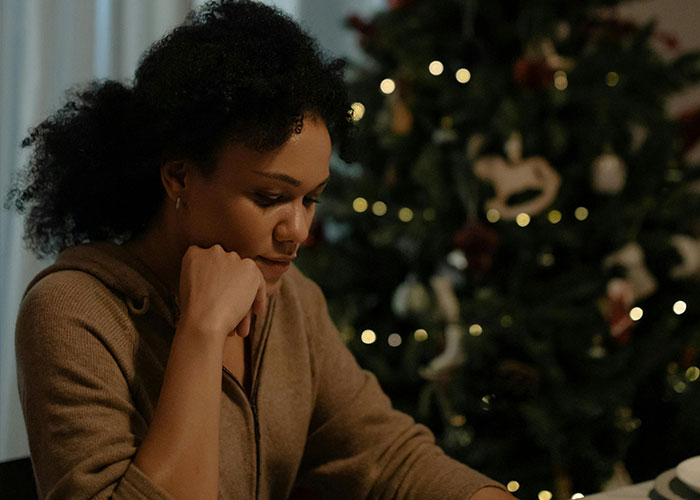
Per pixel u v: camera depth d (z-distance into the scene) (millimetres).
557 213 2176
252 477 1092
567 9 2227
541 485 2229
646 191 2283
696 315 2459
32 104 2264
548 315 2094
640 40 2311
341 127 1040
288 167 940
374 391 1240
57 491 871
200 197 973
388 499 1149
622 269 2199
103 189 1052
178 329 949
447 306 2053
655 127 2291
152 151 987
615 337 2094
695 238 2408
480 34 2215
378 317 2418
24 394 959
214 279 968
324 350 1225
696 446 2510
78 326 960
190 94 929
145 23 2471
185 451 876
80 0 2316
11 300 2279
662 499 1028
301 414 1167
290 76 921
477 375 2191
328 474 1198
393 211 2287
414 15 2279
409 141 2250
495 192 2102
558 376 2111
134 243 1084
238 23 974
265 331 1126
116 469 875
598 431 2311
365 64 2543
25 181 1131
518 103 2100
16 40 2266
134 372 997
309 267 2322
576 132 2180
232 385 1063
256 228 968
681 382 2420
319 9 3270
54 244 1132
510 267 2221
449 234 2184
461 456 2162
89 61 2344
